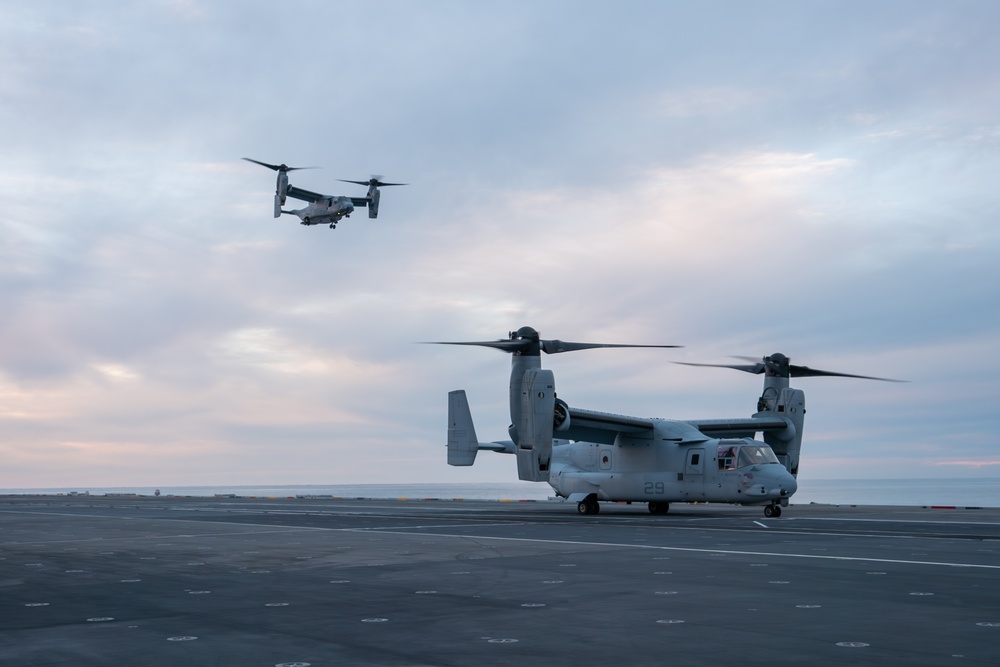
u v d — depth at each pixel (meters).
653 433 41.88
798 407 45.16
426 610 12.59
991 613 11.80
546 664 9.20
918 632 10.53
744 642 10.08
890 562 17.80
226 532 29.19
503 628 11.12
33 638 10.99
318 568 18.09
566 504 60.69
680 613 11.99
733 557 19.06
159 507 55.56
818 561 18.09
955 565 17.22
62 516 41.97
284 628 11.40
